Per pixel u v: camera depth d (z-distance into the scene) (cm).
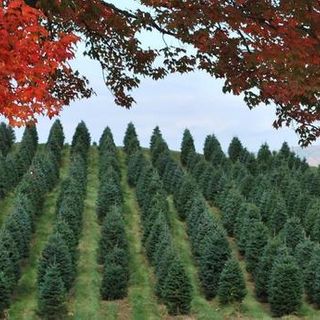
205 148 9544
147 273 4778
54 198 6819
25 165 7525
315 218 5653
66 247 4366
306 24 966
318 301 4159
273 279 4097
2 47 752
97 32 1181
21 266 4806
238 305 4147
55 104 812
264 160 8944
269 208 5991
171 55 1219
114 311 4044
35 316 3922
